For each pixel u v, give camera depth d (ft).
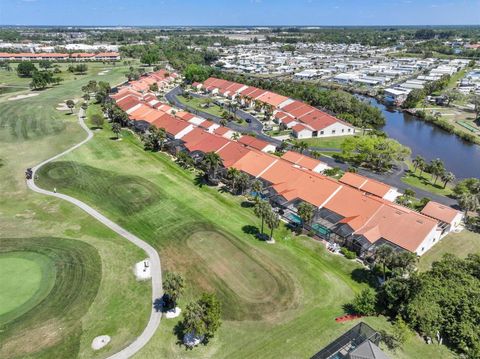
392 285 163.53
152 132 380.17
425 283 164.86
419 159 331.16
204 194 279.28
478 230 241.35
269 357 142.51
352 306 168.35
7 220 236.22
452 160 390.42
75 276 185.47
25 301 168.55
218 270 193.06
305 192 260.21
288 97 585.22
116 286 179.32
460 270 175.52
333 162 362.33
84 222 235.81
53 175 302.86
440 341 150.82
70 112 497.87
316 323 159.63
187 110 552.41
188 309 145.28
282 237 226.38
